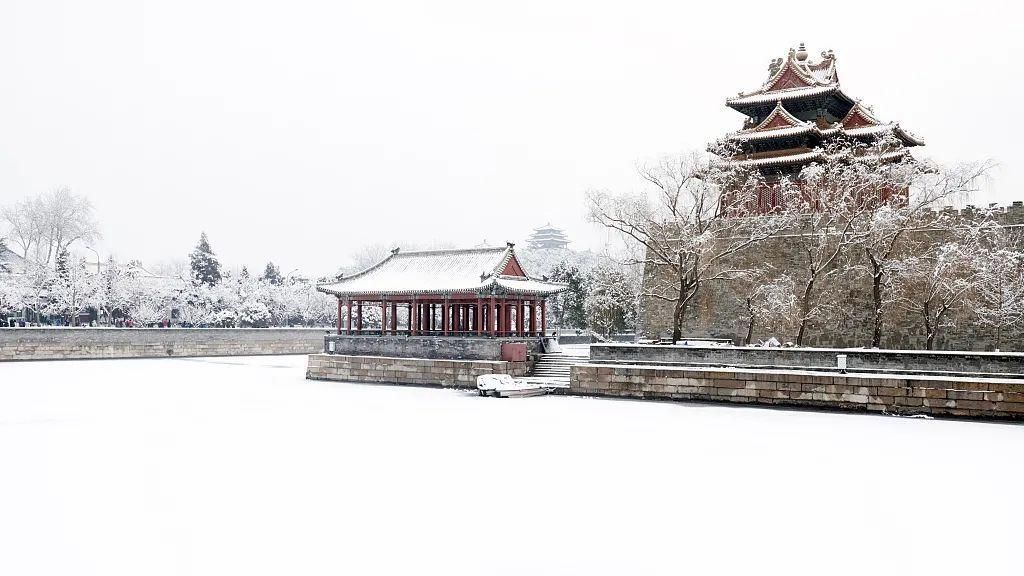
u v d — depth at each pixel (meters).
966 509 21.44
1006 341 51.12
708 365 44.72
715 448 30.09
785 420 36.97
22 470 26.22
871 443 30.89
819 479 24.91
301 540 18.98
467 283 55.50
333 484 24.42
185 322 113.38
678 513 21.22
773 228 59.88
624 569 17.03
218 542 18.83
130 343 82.94
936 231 54.75
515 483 24.55
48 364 73.19
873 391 38.75
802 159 63.69
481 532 19.59
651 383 45.41
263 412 40.66
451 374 53.53
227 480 24.91
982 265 49.56
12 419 37.75
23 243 107.25
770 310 57.09
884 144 58.12
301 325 126.31
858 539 19.00
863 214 53.47
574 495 23.08
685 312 64.50
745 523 20.33
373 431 34.47
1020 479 24.75
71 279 94.19
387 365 56.47
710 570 16.95
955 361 37.72
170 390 51.16
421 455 28.95
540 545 18.61
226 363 77.31
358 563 17.41
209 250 126.44
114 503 22.16
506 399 46.22
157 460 27.98
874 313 53.78
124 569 16.98
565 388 48.66
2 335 74.25
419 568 17.09
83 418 38.19
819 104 69.44
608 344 48.22
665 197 56.00
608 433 33.66
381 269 61.53
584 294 94.69
